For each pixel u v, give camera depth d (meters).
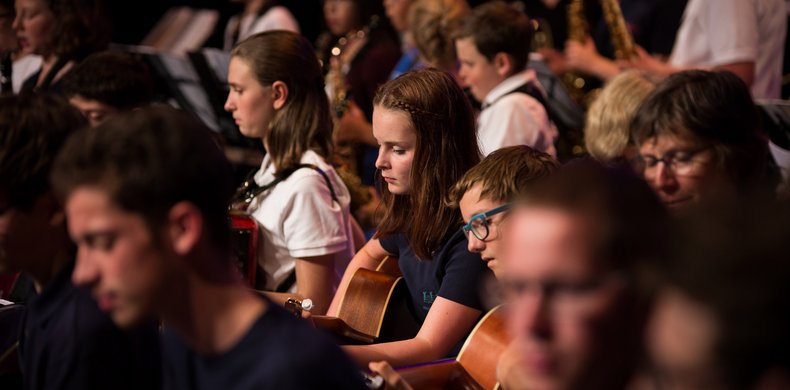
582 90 9.84
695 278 1.69
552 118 8.63
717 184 4.39
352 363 2.63
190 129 2.65
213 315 2.60
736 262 1.66
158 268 2.56
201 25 11.99
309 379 2.44
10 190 3.35
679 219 1.85
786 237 1.66
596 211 2.03
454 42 8.25
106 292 2.59
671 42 9.41
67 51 8.19
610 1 9.38
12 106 3.45
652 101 4.52
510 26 7.41
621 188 2.08
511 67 7.46
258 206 5.80
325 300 5.62
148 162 2.54
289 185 5.68
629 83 6.00
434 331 4.58
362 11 10.38
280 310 2.63
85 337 3.06
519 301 2.09
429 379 4.13
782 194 1.87
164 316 2.62
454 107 4.91
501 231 4.20
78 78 6.68
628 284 2.00
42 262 3.48
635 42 9.54
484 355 4.15
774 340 1.62
